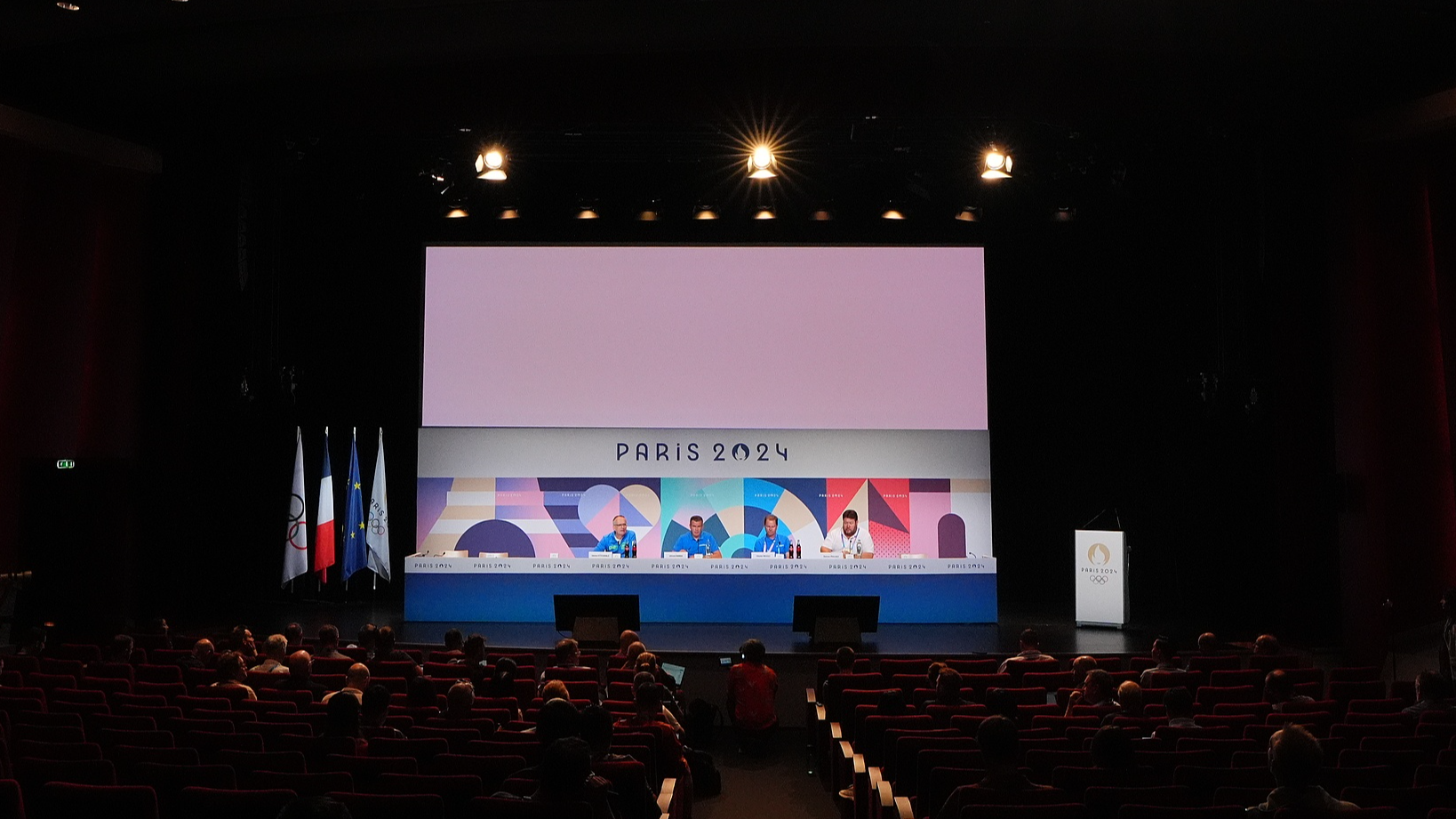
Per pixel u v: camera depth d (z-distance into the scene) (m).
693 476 15.88
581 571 14.68
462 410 15.90
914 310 16.02
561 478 15.91
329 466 15.34
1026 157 15.02
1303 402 13.66
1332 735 6.66
